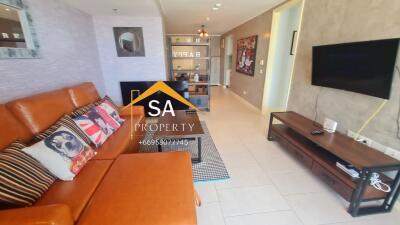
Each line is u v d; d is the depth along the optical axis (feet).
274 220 4.99
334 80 7.05
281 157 8.04
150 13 10.49
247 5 11.60
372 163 4.87
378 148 5.82
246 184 6.35
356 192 4.93
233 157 8.03
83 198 3.90
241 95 18.63
